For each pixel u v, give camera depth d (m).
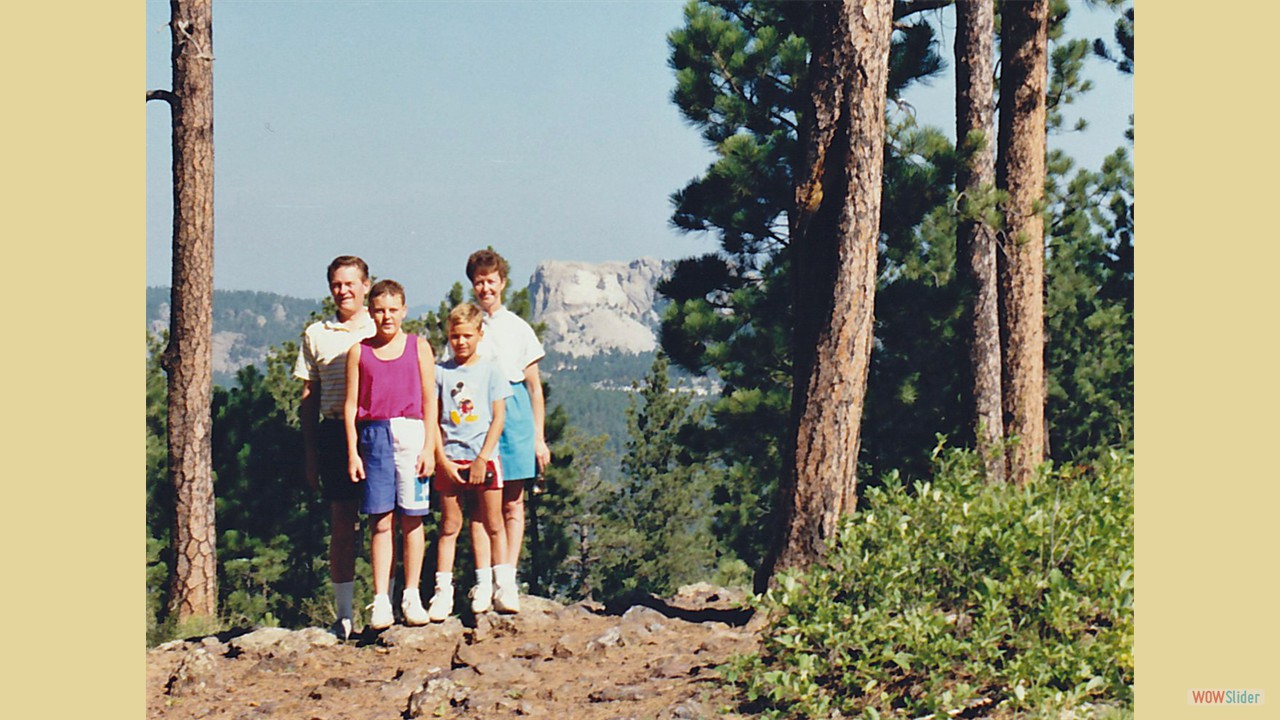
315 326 7.55
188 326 10.09
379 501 7.43
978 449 8.45
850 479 7.71
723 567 14.85
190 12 9.95
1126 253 28.98
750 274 16.89
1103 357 29.00
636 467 51.00
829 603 6.12
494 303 7.73
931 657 5.73
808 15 16.11
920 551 6.38
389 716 6.14
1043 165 13.09
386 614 7.50
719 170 15.27
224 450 19.25
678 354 16.38
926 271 16.20
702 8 16.05
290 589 21.39
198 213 10.04
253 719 6.13
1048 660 5.68
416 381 7.45
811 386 7.73
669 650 6.93
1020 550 6.23
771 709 5.82
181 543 10.07
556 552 35.84
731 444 16.45
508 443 7.67
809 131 7.77
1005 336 13.10
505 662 6.68
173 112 10.03
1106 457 7.29
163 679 6.79
